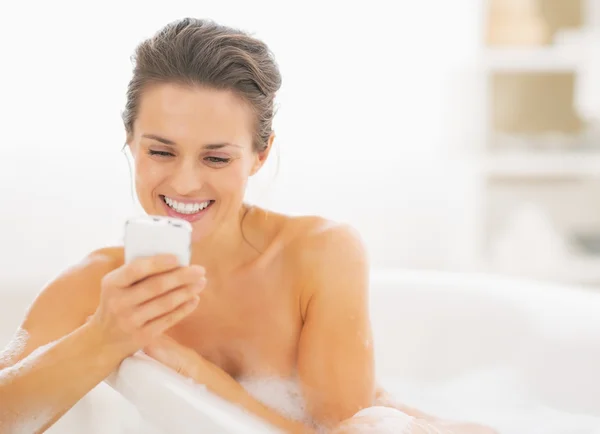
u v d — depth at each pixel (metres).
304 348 1.10
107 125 2.40
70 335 0.91
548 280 2.60
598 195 2.81
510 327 1.51
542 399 1.42
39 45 2.35
